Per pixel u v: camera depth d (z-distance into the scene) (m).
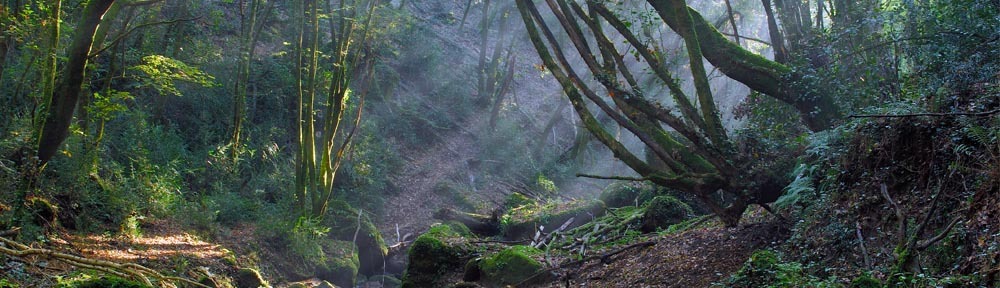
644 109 8.55
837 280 6.46
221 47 17.64
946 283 5.30
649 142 8.57
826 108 8.69
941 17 7.77
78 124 11.17
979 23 7.34
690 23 8.42
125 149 13.17
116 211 11.03
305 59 18.44
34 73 10.81
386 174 20.11
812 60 9.12
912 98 7.46
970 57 7.12
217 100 16.80
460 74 27.53
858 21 8.92
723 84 18.92
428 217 18.88
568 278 10.73
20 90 10.94
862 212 7.24
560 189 23.44
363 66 22.00
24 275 7.88
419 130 23.47
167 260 10.28
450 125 24.48
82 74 9.20
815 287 6.30
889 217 6.87
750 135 8.87
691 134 8.30
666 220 12.54
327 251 13.73
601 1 8.98
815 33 9.27
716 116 8.29
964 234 5.71
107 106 10.45
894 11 8.34
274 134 18.11
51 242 9.27
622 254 11.12
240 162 16.28
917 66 8.09
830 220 7.60
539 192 22.31
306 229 13.46
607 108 8.83
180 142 15.10
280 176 16.41
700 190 8.34
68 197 10.37
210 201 13.60
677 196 14.07
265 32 19.97
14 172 9.18
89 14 8.94
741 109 10.51
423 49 26.16
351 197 18.30
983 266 5.31
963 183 6.24
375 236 15.02
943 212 6.30
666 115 8.43
